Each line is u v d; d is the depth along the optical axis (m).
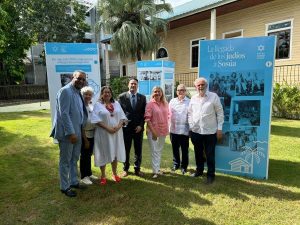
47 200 4.03
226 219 3.45
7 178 4.89
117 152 4.51
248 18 12.89
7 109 16.00
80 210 3.73
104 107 4.39
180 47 16.45
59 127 3.92
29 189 4.42
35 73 25.50
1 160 5.94
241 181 4.61
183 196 4.08
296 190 4.22
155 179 4.75
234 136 4.85
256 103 4.65
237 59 4.68
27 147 7.00
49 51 6.37
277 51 12.02
